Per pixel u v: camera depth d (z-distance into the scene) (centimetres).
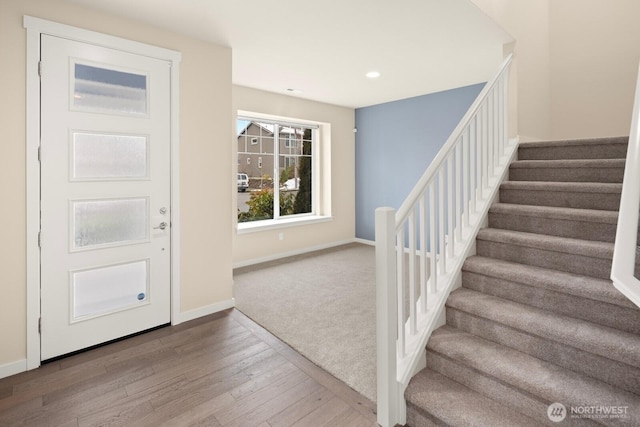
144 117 264
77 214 238
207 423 172
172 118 279
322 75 406
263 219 532
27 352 220
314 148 589
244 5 238
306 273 436
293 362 228
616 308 158
